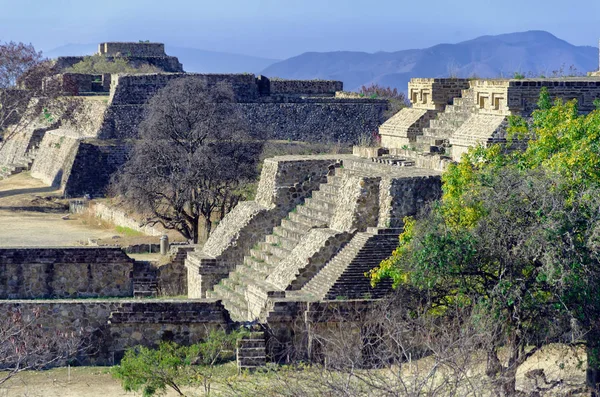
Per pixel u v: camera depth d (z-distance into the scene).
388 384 64.44
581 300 71.06
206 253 113.56
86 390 80.94
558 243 70.94
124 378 78.62
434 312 77.25
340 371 67.44
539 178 75.81
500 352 75.88
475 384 63.38
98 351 88.56
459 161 99.56
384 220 93.69
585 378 74.88
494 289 71.44
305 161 112.56
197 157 150.50
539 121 88.44
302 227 105.06
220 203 155.62
